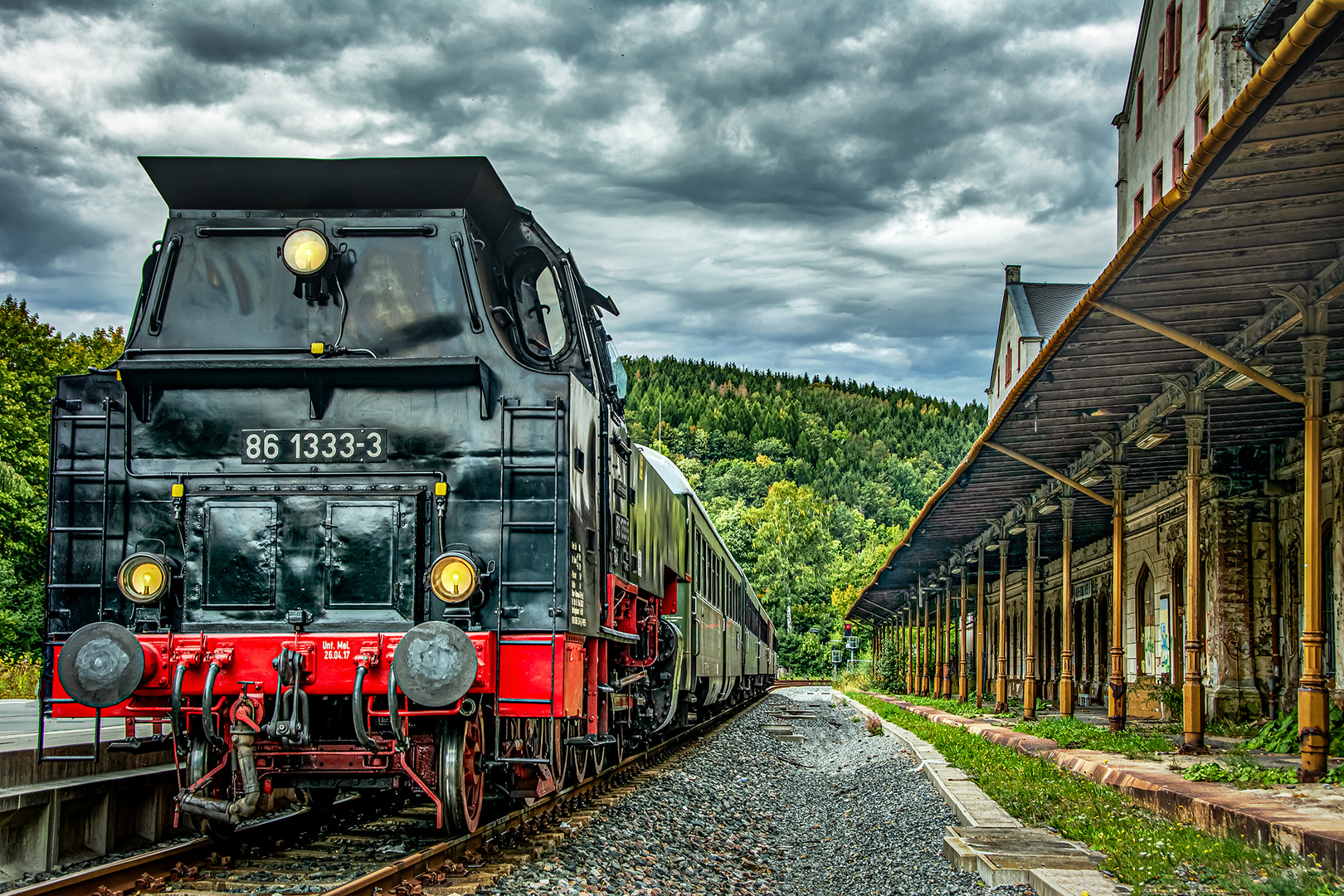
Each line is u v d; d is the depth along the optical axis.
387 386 7.66
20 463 36.59
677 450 188.00
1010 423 15.90
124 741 7.34
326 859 7.23
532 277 9.29
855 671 86.50
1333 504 14.10
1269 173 7.88
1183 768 11.52
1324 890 5.96
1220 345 11.97
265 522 7.47
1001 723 22.33
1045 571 35.41
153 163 8.01
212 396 7.68
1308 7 5.59
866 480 180.38
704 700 21.05
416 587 7.38
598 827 9.02
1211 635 17.42
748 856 9.76
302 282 7.96
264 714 7.06
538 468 7.54
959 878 7.72
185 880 6.45
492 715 7.93
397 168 7.96
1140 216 28.31
